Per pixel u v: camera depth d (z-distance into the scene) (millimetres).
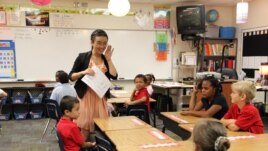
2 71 6309
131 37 7113
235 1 7047
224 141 1130
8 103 6152
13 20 6312
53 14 6551
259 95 6566
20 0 6332
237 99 2350
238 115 2412
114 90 6156
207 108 3033
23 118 6180
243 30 7410
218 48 7449
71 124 2328
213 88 2961
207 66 7375
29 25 6418
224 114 2879
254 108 2344
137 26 7137
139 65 7207
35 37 6469
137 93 4367
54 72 6637
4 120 6055
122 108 4406
